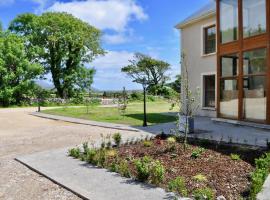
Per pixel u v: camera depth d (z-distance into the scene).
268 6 12.25
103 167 7.15
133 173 6.50
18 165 7.83
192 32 19.72
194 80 19.55
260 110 12.65
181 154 7.77
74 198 5.46
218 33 15.16
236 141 9.57
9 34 39.59
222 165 6.82
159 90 45.53
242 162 7.03
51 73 43.81
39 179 6.60
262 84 12.55
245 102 13.45
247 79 13.37
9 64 37.19
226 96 14.60
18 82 37.81
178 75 35.59
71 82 43.62
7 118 21.39
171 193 5.34
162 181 5.95
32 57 40.47
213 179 5.97
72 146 9.90
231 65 14.41
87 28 44.25
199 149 8.08
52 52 43.09
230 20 14.46
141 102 39.53
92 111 25.31
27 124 17.48
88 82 44.59
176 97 13.92
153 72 56.62
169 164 7.02
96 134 12.80
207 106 18.88
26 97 38.78
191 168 6.68
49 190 5.91
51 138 12.16
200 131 11.98
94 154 7.75
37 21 42.16
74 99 40.31
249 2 13.28
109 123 16.34
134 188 5.66
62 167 7.26
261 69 12.59
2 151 9.77
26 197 5.58
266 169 6.21
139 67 56.47
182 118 11.47
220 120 14.62
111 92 46.44
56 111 26.25
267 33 12.30
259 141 9.52
